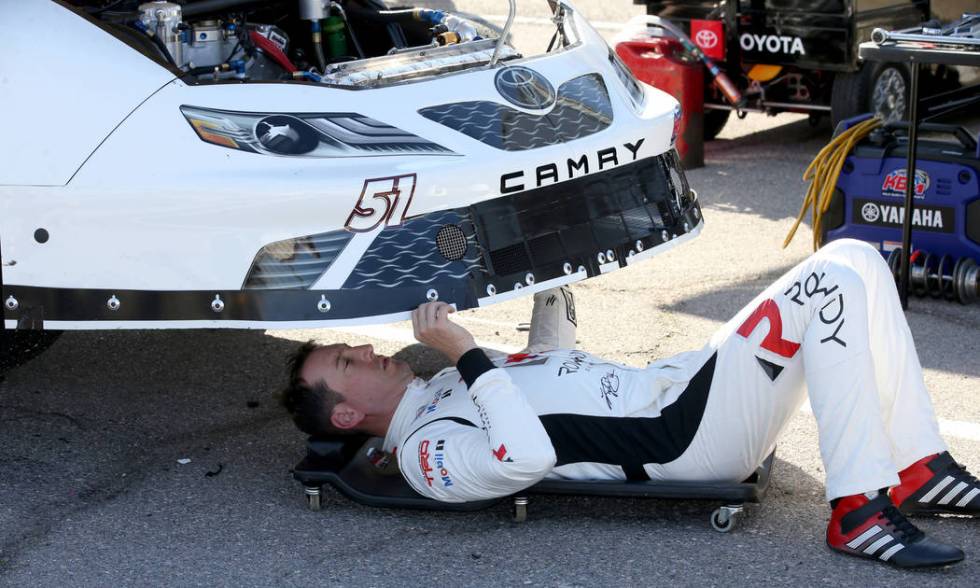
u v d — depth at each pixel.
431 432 3.12
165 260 3.21
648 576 2.94
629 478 3.12
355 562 3.06
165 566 3.07
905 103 7.15
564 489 3.11
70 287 3.24
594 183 3.50
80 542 3.20
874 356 3.05
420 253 3.24
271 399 4.18
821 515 3.22
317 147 3.26
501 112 3.44
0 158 3.23
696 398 3.02
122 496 3.47
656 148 3.70
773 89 7.48
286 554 3.12
